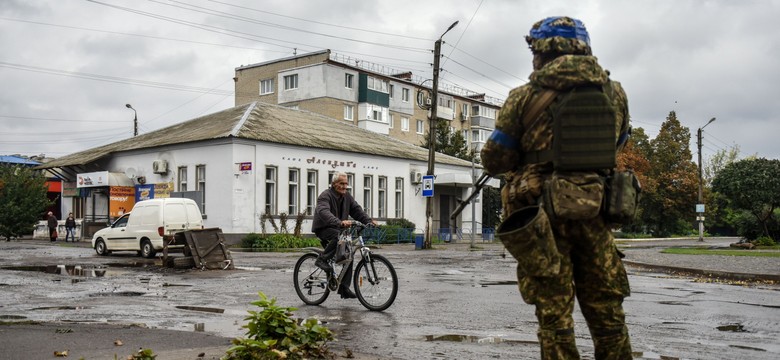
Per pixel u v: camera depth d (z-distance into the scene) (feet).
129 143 128.98
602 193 10.53
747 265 56.03
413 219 137.80
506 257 76.43
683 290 38.06
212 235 55.83
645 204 223.92
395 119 227.20
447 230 136.56
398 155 133.49
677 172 225.15
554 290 10.68
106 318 26.21
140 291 37.06
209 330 23.02
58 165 131.54
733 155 282.36
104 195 129.70
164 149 115.03
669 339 21.34
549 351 10.68
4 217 129.08
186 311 28.53
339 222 29.45
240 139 104.42
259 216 106.42
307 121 133.49
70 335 21.07
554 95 10.51
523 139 10.91
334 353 17.52
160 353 17.56
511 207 11.44
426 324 24.52
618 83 11.22
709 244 132.26
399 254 84.69
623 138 11.54
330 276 30.12
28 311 28.35
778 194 114.83
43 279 44.47
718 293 36.37
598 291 11.07
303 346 16.79
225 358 15.28
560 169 10.47
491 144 11.12
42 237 147.64
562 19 11.06
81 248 97.76
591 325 11.33
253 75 222.69
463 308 29.25
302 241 101.96
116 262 63.41
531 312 27.86
